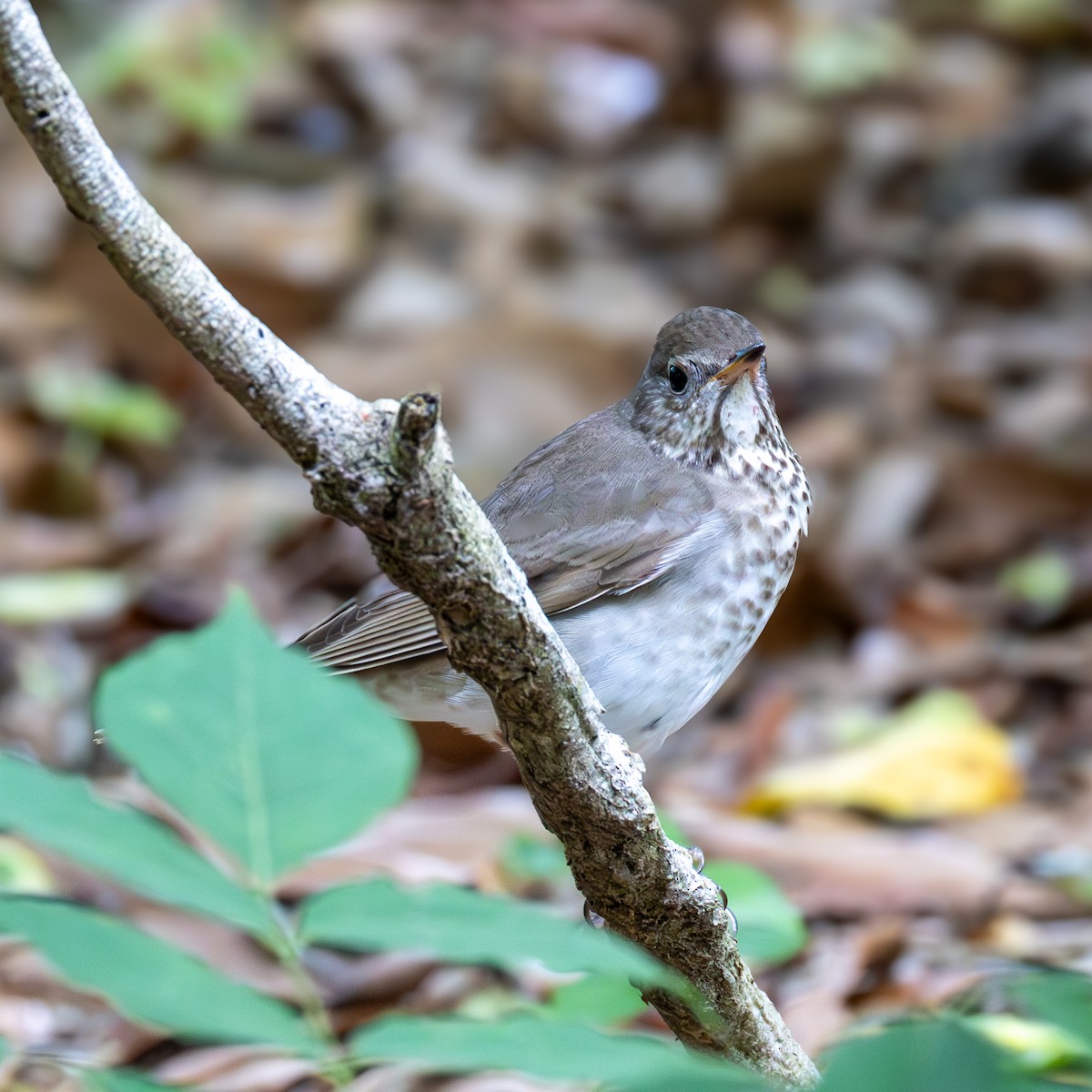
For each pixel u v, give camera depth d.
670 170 19.47
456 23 21.44
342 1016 7.91
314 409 4.11
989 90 20.53
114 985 2.72
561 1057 2.83
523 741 5.05
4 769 2.86
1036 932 9.17
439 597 4.57
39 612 12.92
